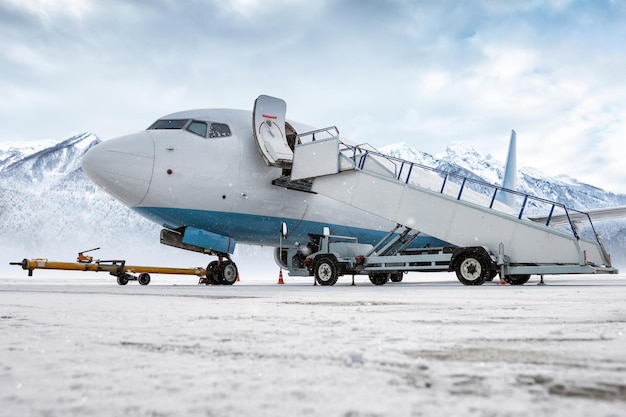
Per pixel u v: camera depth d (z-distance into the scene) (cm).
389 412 89
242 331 225
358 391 106
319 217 1454
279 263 1569
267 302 467
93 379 119
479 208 1063
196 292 748
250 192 1295
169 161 1185
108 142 1176
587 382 115
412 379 119
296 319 286
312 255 1241
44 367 135
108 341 190
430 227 1107
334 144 1188
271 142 1295
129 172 1145
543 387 109
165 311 347
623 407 91
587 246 973
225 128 1297
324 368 133
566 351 164
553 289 822
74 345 180
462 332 220
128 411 90
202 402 97
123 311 346
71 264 1261
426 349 169
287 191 1367
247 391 106
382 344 181
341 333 217
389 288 945
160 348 173
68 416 86
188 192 1209
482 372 127
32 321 271
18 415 87
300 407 93
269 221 1359
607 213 2084
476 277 1031
